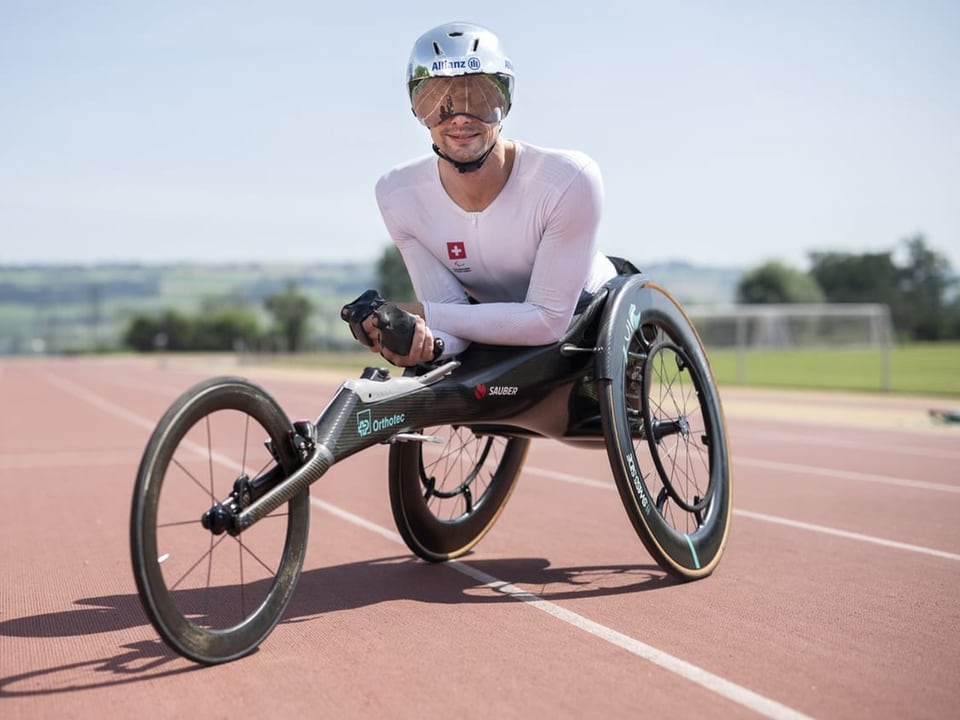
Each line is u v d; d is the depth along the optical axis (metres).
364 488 7.72
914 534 5.81
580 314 4.38
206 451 10.42
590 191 4.01
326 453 3.45
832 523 6.17
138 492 3.02
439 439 3.97
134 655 3.47
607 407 4.20
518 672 3.27
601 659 3.40
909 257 78.19
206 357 91.44
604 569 4.84
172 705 2.98
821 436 12.17
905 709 2.94
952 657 3.44
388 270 55.62
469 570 4.83
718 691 3.09
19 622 3.93
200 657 3.22
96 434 13.10
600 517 6.35
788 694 3.06
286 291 93.50
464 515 5.15
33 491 7.74
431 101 3.77
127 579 4.72
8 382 35.44
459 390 3.95
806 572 4.79
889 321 58.56
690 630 3.76
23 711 2.95
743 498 7.22
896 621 3.90
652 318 4.70
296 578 3.62
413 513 4.74
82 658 3.44
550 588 4.43
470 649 3.52
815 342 51.72
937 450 10.55
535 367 4.20
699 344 5.14
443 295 4.36
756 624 3.84
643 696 3.04
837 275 79.56
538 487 7.72
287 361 60.31
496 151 3.94
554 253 4.06
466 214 4.11
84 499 7.32
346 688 3.12
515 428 4.43
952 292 76.88
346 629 3.78
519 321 4.04
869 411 16.34
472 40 3.74
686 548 4.52
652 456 4.53
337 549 5.39
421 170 4.15
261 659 3.42
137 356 100.38
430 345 3.77
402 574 4.75
